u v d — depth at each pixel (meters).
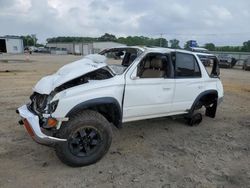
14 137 4.69
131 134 5.15
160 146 4.63
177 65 5.02
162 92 4.71
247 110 7.72
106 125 3.80
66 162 3.62
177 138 5.07
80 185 3.27
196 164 3.99
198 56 5.54
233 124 6.18
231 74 20.11
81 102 3.61
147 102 4.50
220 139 5.13
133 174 3.60
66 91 3.56
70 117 3.61
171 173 3.67
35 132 3.39
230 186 3.41
